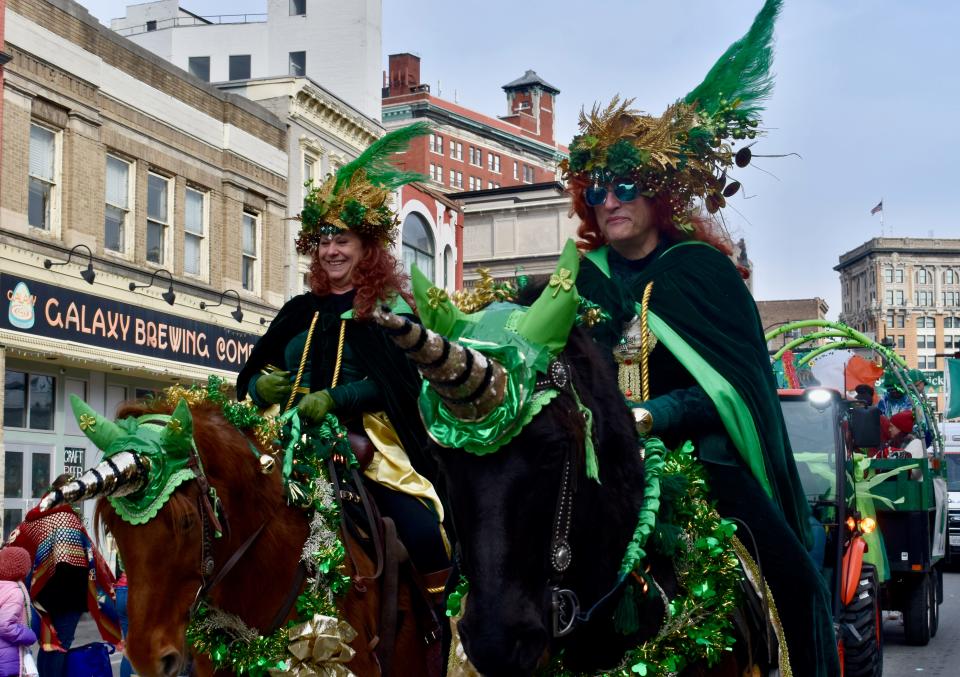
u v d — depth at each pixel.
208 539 4.54
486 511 3.25
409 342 3.18
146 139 25.38
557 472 3.34
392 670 5.27
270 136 29.97
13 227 21.28
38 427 22.34
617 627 3.77
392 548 5.30
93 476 4.28
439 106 94.75
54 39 22.42
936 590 15.54
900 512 13.40
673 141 4.68
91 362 22.88
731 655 4.29
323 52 42.19
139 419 4.73
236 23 52.16
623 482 3.79
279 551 4.93
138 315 24.47
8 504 21.39
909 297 167.00
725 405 4.35
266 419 5.15
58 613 8.29
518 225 43.97
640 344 4.56
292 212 30.77
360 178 5.87
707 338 4.47
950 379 28.19
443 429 3.32
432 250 38.53
